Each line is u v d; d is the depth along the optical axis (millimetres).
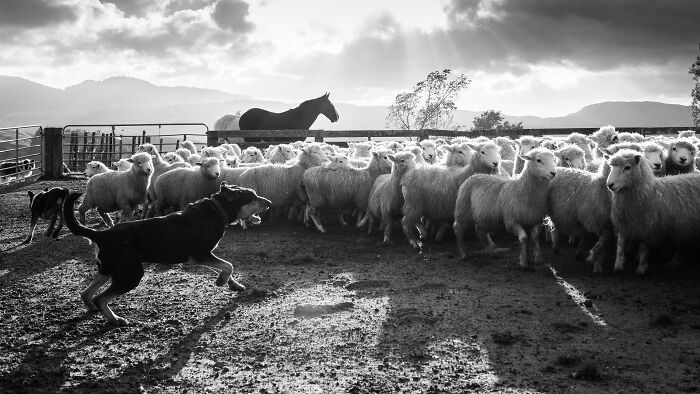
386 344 6945
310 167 13430
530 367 6207
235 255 11305
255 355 6832
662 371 5969
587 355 6383
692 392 5531
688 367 6020
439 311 7879
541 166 9234
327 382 6102
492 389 5793
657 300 7902
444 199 11062
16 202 17969
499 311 7785
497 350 6641
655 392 5566
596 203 9188
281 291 9031
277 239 12500
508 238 11586
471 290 8695
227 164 15742
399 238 12211
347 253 11297
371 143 18688
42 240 12836
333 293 8828
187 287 9320
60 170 23781
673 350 6418
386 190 11727
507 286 8805
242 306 8414
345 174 12688
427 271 9805
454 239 11883
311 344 7043
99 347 7172
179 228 8086
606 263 9750
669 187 8703
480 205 10023
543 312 7691
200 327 7707
